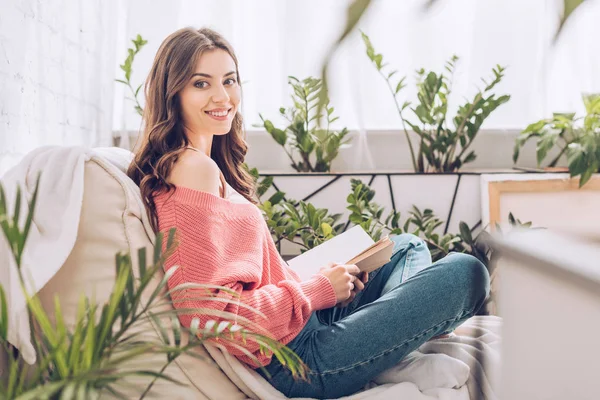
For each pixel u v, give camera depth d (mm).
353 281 1363
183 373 1144
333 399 1265
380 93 2539
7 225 719
